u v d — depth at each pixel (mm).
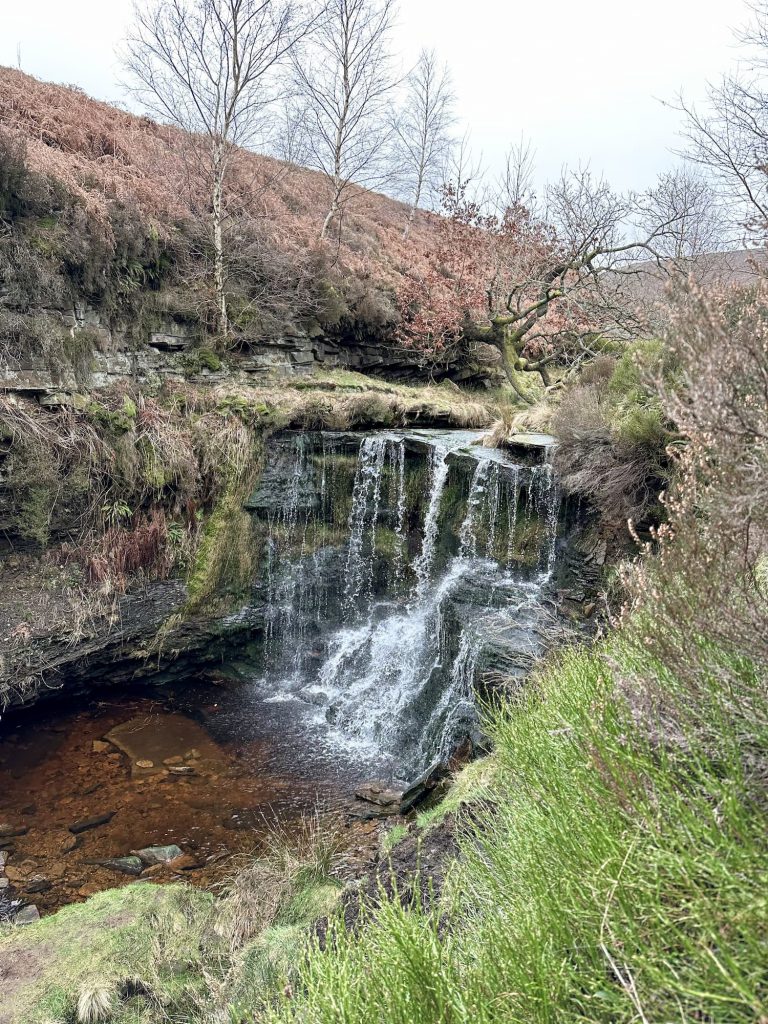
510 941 1821
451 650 6992
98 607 7039
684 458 2125
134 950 3354
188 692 7824
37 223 7430
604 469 6504
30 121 10047
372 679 7801
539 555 7281
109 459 7309
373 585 8836
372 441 8836
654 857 1583
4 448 6527
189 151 12328
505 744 3422
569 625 6270
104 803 5621
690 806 1751
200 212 10656
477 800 3523
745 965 1309
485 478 7773
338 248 13500
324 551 8938
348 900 3436
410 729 6898
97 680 7285
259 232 11312
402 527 8672
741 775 1729
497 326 13117
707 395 1744
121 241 8523
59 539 7059
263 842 5191
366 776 6297
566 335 12820
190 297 9734
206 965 3275
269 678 8438
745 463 1801
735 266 8242
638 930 1517
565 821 2094
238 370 10344
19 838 5086
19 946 3387
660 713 2055
